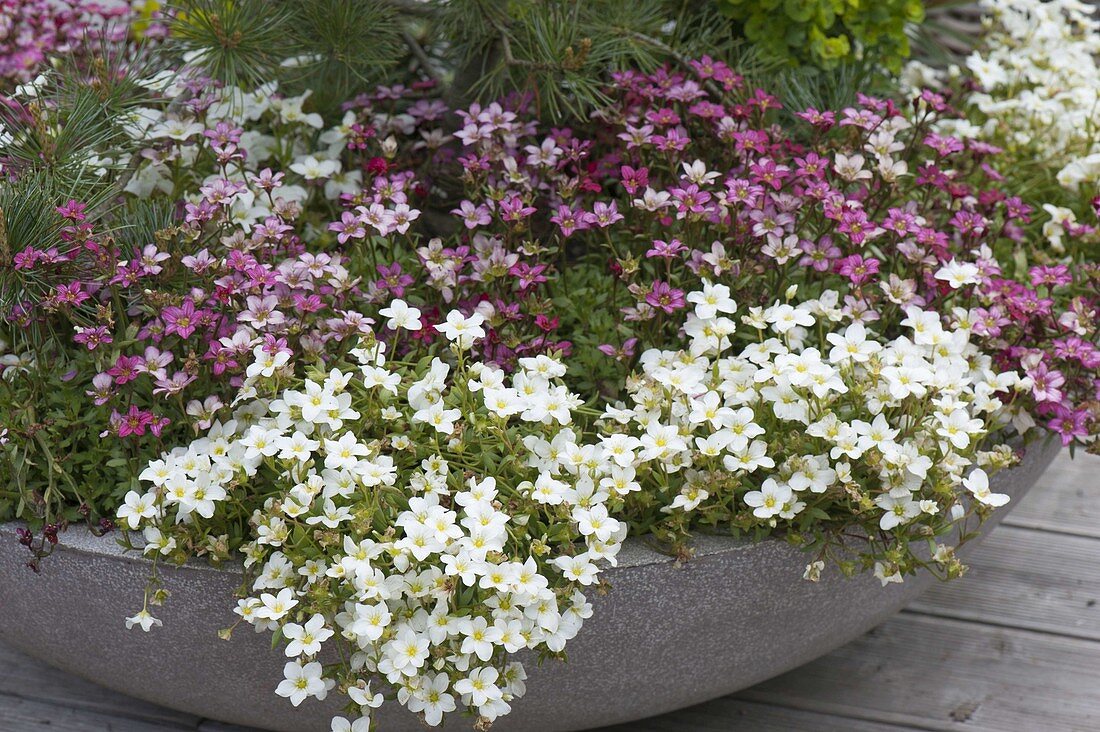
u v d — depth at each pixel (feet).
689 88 4.01
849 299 3.68
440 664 3.28
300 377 3.62
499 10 4.11
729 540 3.44
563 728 3.66
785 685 4.03
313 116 4.21
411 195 4.10
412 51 4.45
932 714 3.96
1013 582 4.32
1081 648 4.13
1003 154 4.49
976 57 4.62
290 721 3.60
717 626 3.50
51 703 3.95
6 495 3.47
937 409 3.48
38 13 4.47
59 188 3.70
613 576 3.38
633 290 3.63
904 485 3.41
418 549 3.26
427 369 3.58
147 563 3.38
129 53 4.06
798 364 3.46
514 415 3.64
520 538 3.38
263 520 3.35
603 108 4.10
